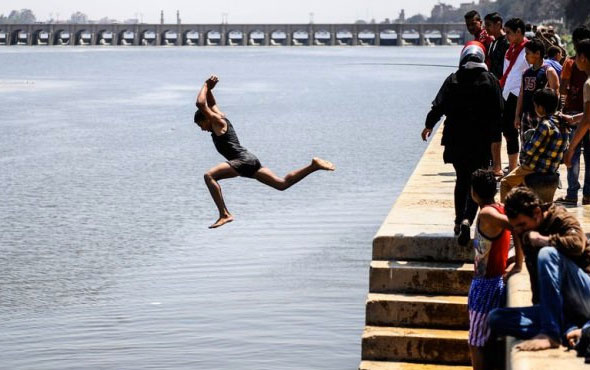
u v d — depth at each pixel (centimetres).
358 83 9294
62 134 4519
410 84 9000
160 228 2178
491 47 1579
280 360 1286
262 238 2036
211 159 3491
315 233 2070
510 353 768
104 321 1451
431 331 1046
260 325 1414
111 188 2798
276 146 3809
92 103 6806
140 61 16425
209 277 1706
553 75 1359
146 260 1855
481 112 1077
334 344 1342
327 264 1789
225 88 8625
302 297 1570
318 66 14038
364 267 1766
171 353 1313
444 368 1020
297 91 8056
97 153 3709
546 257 765
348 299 1560
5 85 9238
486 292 923
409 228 1159
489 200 920
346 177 2888
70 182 2934
